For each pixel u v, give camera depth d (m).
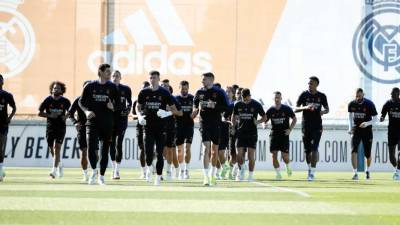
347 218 23.47
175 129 48.00
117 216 23.48
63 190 33.97
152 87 37.81
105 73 37.22
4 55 66.69
